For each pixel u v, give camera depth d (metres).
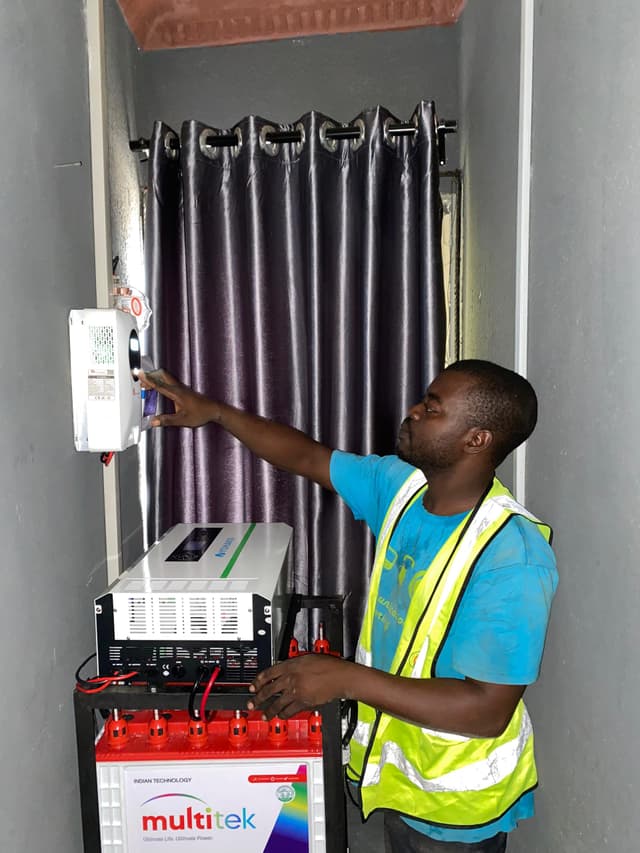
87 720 1.15
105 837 1.19
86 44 1.46
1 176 1.03
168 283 1.96
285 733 1.21
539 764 1.35
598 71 0.99
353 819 1.84
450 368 1.17
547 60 1.25
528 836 1.44
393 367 1.99
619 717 0.93
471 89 1.98
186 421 1.48
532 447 1.37
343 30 2.18
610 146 0.95
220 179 1.94
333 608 1.58
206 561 1.32
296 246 1.96
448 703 0.96
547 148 1.25
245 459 2.04
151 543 1.98
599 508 1.00
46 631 1.18
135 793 1.18
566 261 1.14
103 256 1.50
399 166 1.93
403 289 1.94
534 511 1.36
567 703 1.17
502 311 1.59
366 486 1.41
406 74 2.18
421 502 1.24
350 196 1.93
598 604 1.01
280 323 1.99
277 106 2.21
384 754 1.17
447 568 1.08
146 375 1.43
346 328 1.94
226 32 2.18
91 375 1.27
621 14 0.90
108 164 1.59
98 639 1.16
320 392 1.97
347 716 1.50
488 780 1.08
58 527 1.25
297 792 1.18
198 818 1.18
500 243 1.61
